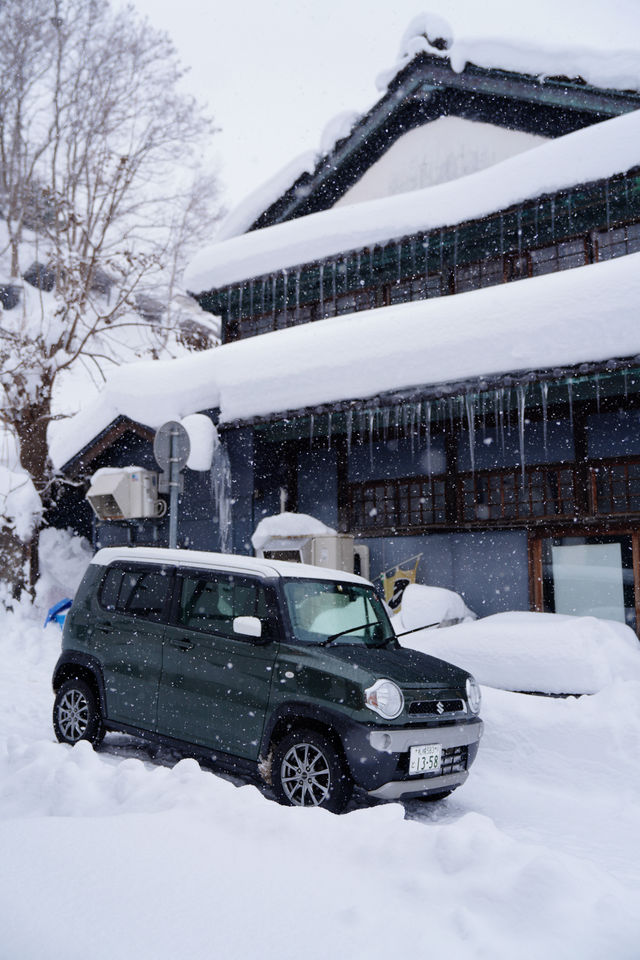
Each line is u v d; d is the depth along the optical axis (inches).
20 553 553.6
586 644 297.6
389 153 509.0
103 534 518.0
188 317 912.9
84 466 546.3
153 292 901.2
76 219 728.3
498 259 442.9
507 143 463.5
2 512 548.4
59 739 262.8
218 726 220.5
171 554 257.1
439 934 95.3
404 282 478.3
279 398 430.3
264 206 552.7
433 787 206.5
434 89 479.8
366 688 198.5
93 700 254.8
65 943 91.5
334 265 484.1
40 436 612.4
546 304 354.3
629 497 374.0
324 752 197.5
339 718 197.2
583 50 432.5
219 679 223.0
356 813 142.8
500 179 415.8
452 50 461.7
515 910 101.7
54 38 927.0
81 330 737.6
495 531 412.8
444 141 486.6
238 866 116.9
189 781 162.4
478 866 116.1
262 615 224.7
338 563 419.5
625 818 216.1
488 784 252.1
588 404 387.9
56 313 645.9
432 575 429.1
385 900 105.9
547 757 260.5
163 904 102.7
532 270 430.3
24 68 941.8
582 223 411.8
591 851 185.6
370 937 94.3
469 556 419.2
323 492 474.0
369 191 517.0
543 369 344.2
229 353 467.2
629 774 242.8
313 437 478.3
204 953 89.4
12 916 99.0
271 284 516.4
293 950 90.6
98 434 523.8
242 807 142.8
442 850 121.6
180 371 502.0
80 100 938.1
